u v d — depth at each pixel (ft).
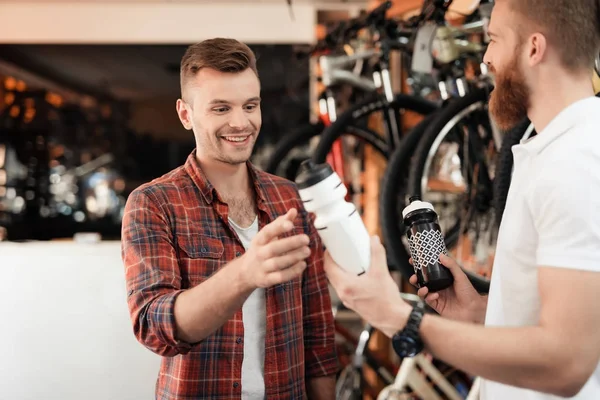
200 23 15.76
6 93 16.66
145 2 15.69
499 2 3.75
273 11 15.64
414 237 4.60
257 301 5.12
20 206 16.85
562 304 3.15
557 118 3.52
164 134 16.88
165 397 5.00
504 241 3.79
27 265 7.38
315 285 5.62
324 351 5.65
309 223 5.61
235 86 4.90
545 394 3.67
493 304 3.90
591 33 3.49
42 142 16.85
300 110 16.30
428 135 9.07
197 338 4.00
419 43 9.17
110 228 17.01
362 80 12.64
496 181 7.96
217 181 5.23
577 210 3.20
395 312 3.41
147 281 4.51
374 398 11.40
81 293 7.41
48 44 16.15
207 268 4.96
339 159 12.27
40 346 7.32
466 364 3.30
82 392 7.32
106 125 16.83
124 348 7.41
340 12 16.02
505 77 3.71
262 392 5.06
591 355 3.13
